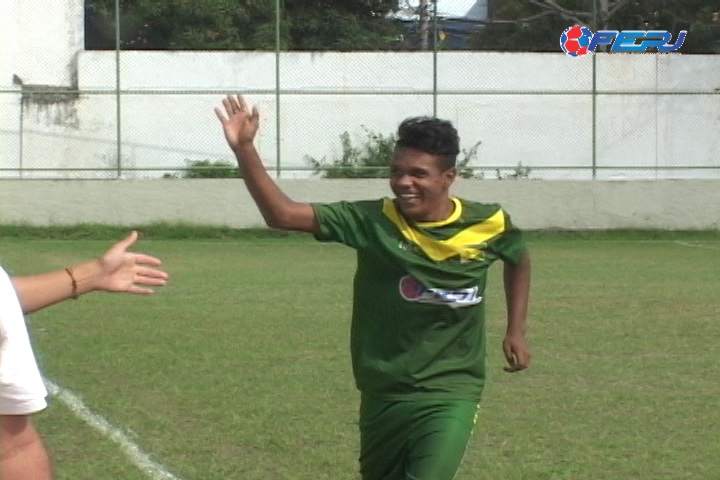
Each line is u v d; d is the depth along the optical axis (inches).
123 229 820.6
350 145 886.4
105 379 332.5
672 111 922.7
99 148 871.1
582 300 509.4
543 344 397.7
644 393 320.2
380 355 166.4
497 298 519.8
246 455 254.7
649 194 866.1
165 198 828.0
